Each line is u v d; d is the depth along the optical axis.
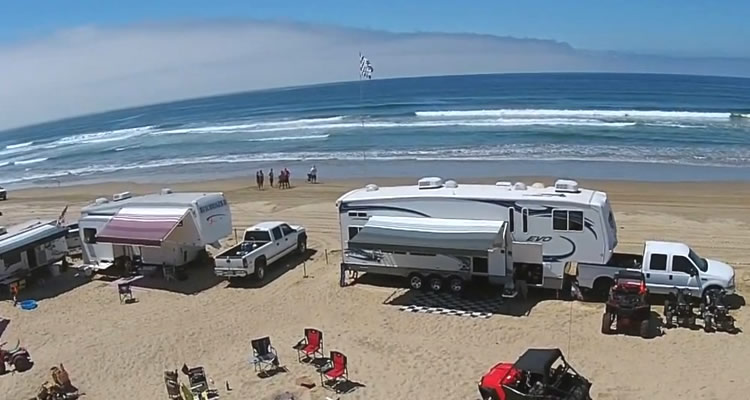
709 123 58.38
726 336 16.11
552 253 19.02
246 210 33.62
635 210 29.55
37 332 18.80
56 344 17.81
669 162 41.34
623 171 39.16
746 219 27.31
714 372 14.30
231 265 21.53
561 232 18.81
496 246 18.94
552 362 12.81
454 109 87.88
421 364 15.26
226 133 73.94
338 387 14.21
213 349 16.89
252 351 16.50
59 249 24.11
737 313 17.53
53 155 73.75
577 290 18.94
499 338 16.61
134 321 19.23
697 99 96.38
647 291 16.98
